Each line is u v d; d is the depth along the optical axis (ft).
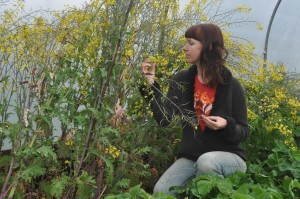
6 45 9.20
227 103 10.23
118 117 9.36
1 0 10.32
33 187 9.59
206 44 9.93
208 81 10.14
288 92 14.49
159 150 11.18
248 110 12.39
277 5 17.67
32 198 9.53
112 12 8.90
